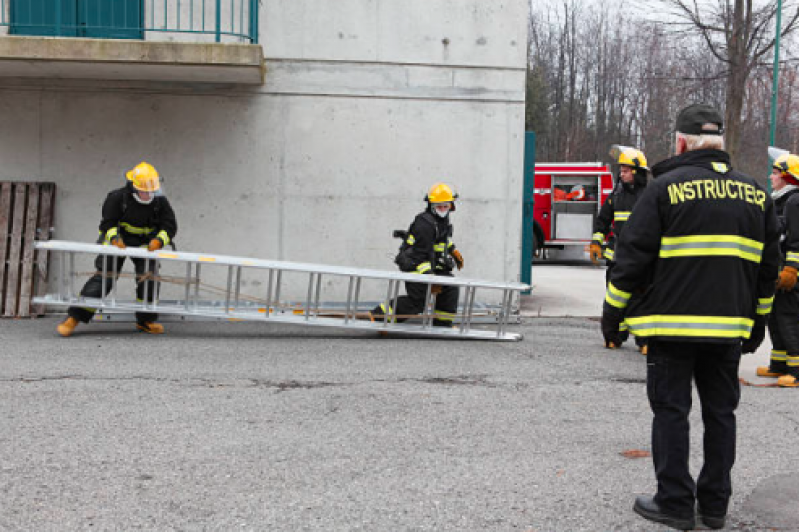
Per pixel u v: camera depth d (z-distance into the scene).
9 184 9.18
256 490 3.55
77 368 6.11
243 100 9.35
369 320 8.23
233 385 5.63
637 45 44.81
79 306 7.57
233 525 3.15
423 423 4.73
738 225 3.22
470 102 9.57
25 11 9.41
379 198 9.53
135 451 4.08
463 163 9.60
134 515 3.23
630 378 6.23
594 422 4.86
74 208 9.27
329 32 9.39
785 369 6.44
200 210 9.37
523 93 9.60
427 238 7.84
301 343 7.59
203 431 4.46
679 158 3.35
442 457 4.08
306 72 9.39
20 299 9.03
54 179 9.26
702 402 3.37
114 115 9.26
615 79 46.22
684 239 3.19
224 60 8.26
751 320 3.32
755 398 5.70
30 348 6.98
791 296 6.21
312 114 9.43
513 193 9.65
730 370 3.29
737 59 24.23
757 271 3.33
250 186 9.41
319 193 9.48
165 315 9.05
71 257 7.56
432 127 9.55
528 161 10.52
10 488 3.51
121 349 7.01
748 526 3.27
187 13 9.41
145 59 8.19
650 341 3.31
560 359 6.99
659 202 3.22
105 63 8.27
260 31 9.33
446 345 7.64
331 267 7.67
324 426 4.62
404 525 3.18
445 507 3.38
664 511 3.23
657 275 3.25
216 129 9.34
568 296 12.24
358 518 3.24
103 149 9.27
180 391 5.41
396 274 7.65
